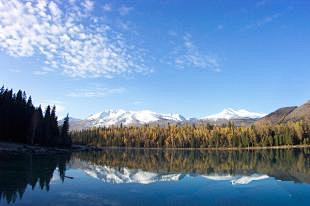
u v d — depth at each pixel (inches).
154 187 1557.6
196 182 1734.7
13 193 1332.4
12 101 5078.7
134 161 3353.8
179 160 3558.1
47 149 4510.3
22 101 5300.2
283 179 1849.2
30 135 4948.3
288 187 1581.0
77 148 6304.1
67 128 5949.8
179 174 2091.5
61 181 1684.3
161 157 4229.8
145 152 6171.3
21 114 5024.6
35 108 5516.7
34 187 1477.6
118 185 1589.6
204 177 1942.7
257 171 2268.7
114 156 4357.8
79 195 1326.3
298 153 4960.6
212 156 4443.9
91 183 1635.1
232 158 3863.2
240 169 2431.1
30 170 2106.3
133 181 1744.6
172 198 1317.7
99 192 1400.1
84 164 2778.1
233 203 1254.9
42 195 1306.6
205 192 1455.5
